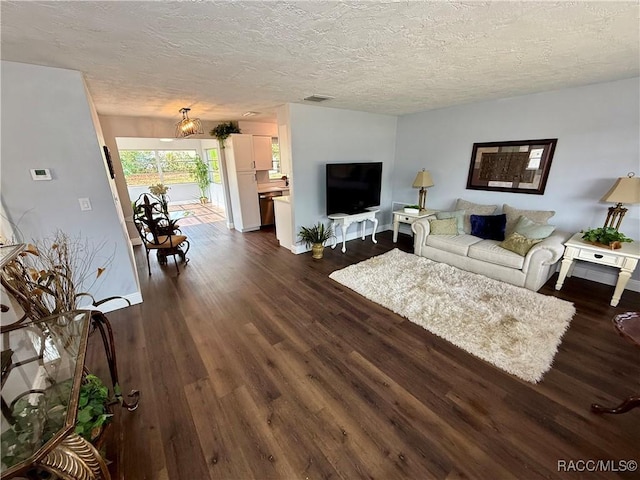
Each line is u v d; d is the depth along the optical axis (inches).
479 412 64.9
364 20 59.2
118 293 112.3
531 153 138.5
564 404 66.4
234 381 75.3
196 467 54.2
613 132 114.6
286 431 61.2
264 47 73.1
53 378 45.8
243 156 219.6
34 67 84.1
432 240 152.9
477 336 90.8
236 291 127.0
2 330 55.1
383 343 90.0
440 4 53.3
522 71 98.0
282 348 88.4
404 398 69.2
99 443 53.5
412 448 57.2
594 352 83.0
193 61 82.7
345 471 53.2
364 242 197.3
